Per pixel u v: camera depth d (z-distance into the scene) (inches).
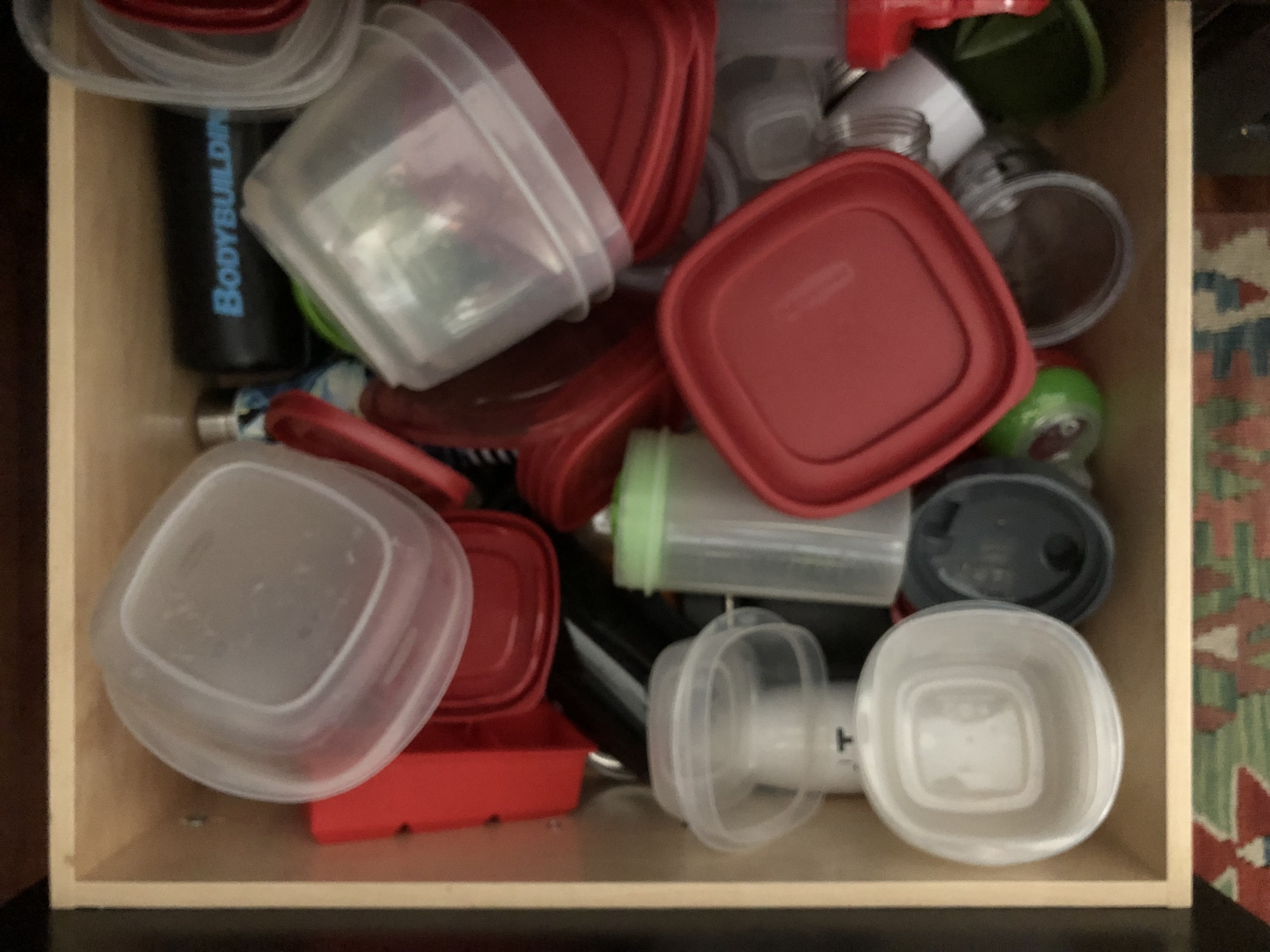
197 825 30.1
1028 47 31.0
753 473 26.4
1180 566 27.4
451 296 24.9
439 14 23.8
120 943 23.4
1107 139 31.7
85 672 26.1
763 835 29.4
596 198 23.7
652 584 30.4
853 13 26.6
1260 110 36.8
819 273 26.8
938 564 31.5
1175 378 27.5
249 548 26.9
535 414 29.9
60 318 25.4
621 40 25.7
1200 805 41.6
